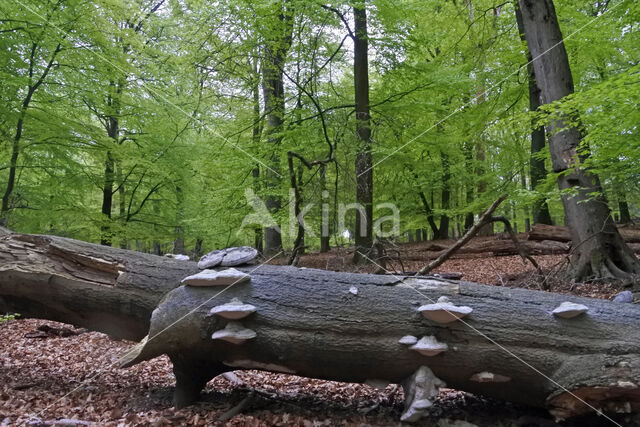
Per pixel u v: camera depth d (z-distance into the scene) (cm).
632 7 680
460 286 295
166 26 1359
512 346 265
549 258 1044
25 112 913
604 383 236
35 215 1078
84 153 1212
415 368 279
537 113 590
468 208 1292
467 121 1158
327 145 923
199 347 303
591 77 1288
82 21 894
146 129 1247
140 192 1554
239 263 326
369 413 318
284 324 288
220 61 930
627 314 269
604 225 688
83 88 1039
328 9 866
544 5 714
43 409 328
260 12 816
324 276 311
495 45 1155
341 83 1372
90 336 590
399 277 307
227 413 303
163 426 285
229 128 1114
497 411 310
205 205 1200
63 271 365
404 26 982
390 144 1089
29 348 528
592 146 575
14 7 846
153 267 355
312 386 390
